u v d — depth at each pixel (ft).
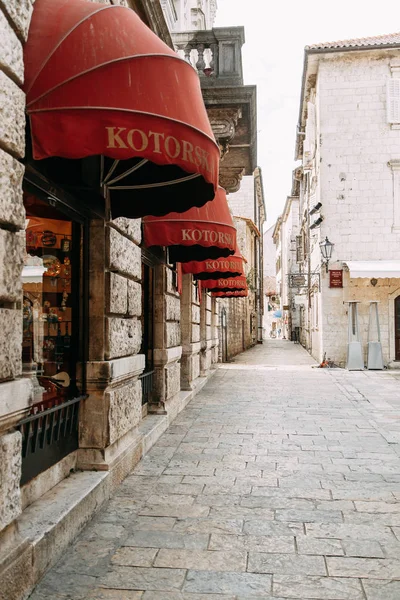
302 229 100.68
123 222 18.69
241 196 122.42
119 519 14.87
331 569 11.94
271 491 17.46
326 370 59.67
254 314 135.13
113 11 12.30
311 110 69.26
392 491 17.51
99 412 16.46
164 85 12.19
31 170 12.40
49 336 14.90
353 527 14.40
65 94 10.88
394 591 10.96
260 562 12.28
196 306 42.34
